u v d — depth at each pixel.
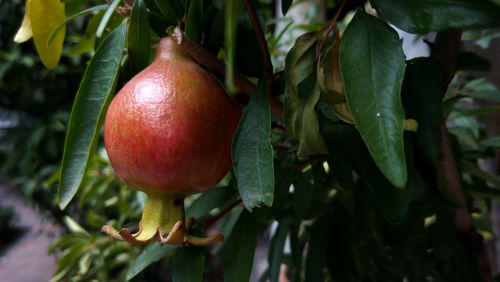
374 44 0.33
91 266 0.84
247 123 0.35
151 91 0.33
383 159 0.32
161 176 0.34
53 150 1.59
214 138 0.34
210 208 0.41
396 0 0.34
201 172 0.34
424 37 0.46
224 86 0.37
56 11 0.38
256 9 0.38
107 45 0.36
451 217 0.45
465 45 0.78
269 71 0.37
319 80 0.35
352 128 0.39
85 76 0.36
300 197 0.44
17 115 1.73
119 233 0.34
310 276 0.46
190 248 0.39
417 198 0.42
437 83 0.37
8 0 1.64
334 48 0.35
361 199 0.45
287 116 0.35
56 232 2.19
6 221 2.66
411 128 0.34
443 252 0.45
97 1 0.42
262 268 1.22
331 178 0.44
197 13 0.36
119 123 0.33
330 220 0.49
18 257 2.36
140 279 0.80
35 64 1.60
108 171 0.85
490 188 0.46
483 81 0.58
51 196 1.64
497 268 0.82
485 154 0.50
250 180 0.34
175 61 0.35
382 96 0.32
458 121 0.61
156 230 0.35
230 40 0.29
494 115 0.77
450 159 0.42
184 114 0.33
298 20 0.96
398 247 0.48
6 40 1.68
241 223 0.40
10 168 1.68
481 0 0.33
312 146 0.35
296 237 0.47
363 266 0.50
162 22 0.38
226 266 0.39
